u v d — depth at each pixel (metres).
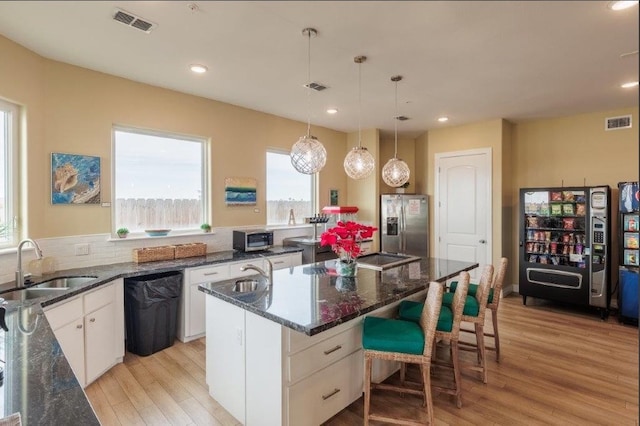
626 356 3.20
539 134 5.28
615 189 4.66
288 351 1.89
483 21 2.44
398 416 2.30
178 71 3.39
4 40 2.65
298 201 5.53
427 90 3.91
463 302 2.36
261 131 4.86
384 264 3.18
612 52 2.93
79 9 2.30
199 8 2.29
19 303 2.11
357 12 2.33
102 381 2.75
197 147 4.27
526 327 3.97
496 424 2.22
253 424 2.09
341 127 5.83
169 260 3.68
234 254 4.14
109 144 3.46
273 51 2.93
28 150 2.87
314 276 2.82
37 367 1.23
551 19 2.41
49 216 3.08
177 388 2.64
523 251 4.87
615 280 4.59
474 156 5.43
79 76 3.26
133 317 3.21
